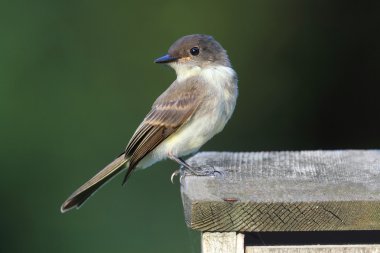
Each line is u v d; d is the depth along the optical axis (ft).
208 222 19.10
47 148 40.60
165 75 43.14
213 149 43.91
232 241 19.29
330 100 44.62
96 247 37.68
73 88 42.04
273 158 24.67
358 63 44.57
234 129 44.16
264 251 19.74
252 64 45.19
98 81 42.52
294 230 19.19
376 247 19.63
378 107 44.29
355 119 44.50
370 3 44.50
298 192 19.89
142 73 43.19
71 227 37.99
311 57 44.86
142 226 37.68
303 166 23.43
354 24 44.65
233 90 26.99
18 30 42.29
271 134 44.50
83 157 40.70
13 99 41.16
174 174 24.98
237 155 25.49
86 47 42.91
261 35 45.34
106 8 43.62
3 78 41.37
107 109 42.11
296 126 44.50
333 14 44.86
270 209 19.03
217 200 19.04
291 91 44.78
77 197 26.14
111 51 43.19
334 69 44.65
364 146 44.32
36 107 41.29
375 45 44.42
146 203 38.14
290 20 45.32
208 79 26.78
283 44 45.14
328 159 24.31
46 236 38.24
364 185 20.65
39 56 42.09
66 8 43.11
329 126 44.57
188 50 27.35
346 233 21.95
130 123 42.01
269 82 44.91
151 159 26.94
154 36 44.04
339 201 18.97
